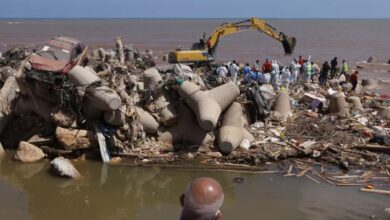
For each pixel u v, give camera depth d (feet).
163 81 56.80
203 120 49.85
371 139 54.60
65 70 52.49
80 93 48.75
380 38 310.65
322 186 43.60
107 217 37.14
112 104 47.70
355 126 59.26
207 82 71.46
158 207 39.42
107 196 40.83
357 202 40.29
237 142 50.72
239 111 54.03
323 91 83.66
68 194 40.68
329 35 349.41
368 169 47.85
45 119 51.11
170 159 48.70
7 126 52.34
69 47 58.03
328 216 37.68
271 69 87.76
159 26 549.54
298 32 404.36
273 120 60.29
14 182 42.47
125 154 49.19
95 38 270.87
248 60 155.94
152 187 43.06
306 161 49.55
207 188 10.79
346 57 176.14
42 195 40.24
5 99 52.75
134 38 280.51
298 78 97.40
